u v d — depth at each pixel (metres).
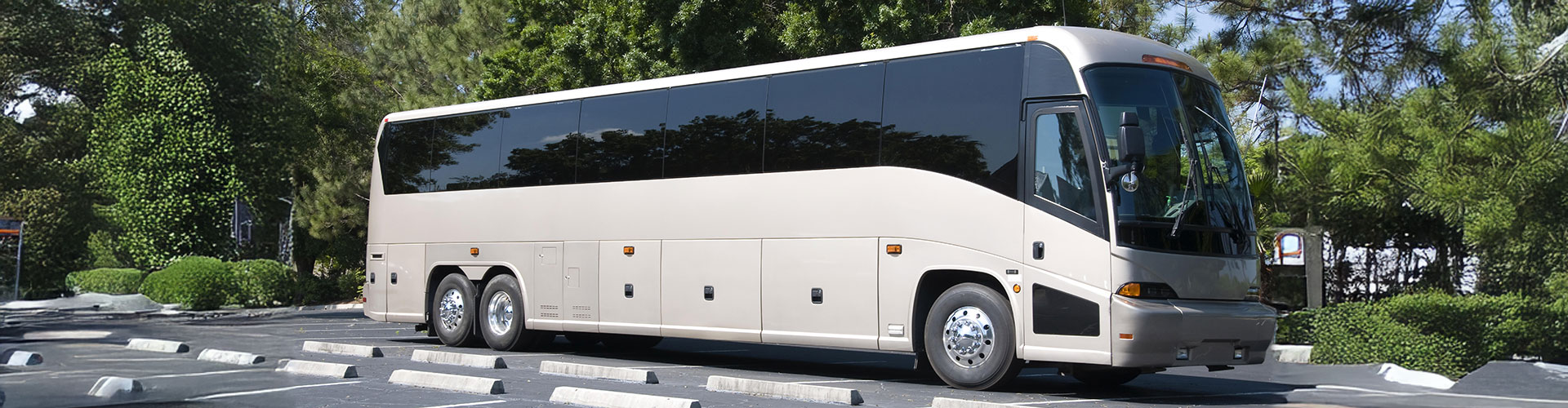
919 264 11.55
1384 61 17.39
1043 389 11.79
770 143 12.95
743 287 13.02
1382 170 14.73
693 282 13.54
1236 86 20.73
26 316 26.56
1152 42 11.60
